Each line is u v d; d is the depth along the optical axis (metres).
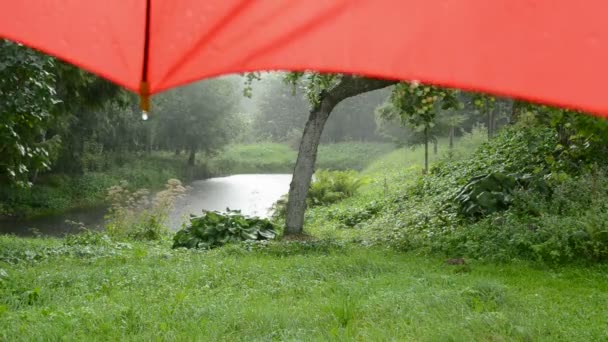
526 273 8.83
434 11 0.93
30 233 21.28
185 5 1.05
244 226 14.23
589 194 11.62
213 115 48.75
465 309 6.29
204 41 1.03
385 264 9.19
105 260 10.77
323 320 6.03
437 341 5.31
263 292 7.52
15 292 7.34
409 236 12.67
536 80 0.86
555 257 9.52
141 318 5.96
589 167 12.41
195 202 29.97
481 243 10.85
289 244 11.98
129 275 8.46
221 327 5.71
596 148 12.13
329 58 0.96
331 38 0.97
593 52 0.84
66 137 30.72
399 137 34.25
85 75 14.54
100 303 6.69
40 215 25.78
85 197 30.52
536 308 6.46
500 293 6.89
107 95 17.33
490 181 14.00
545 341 5.39
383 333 5.52
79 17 1.09
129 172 37.38
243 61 1.00
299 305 6.71
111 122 37.75
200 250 12.73
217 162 53.91
